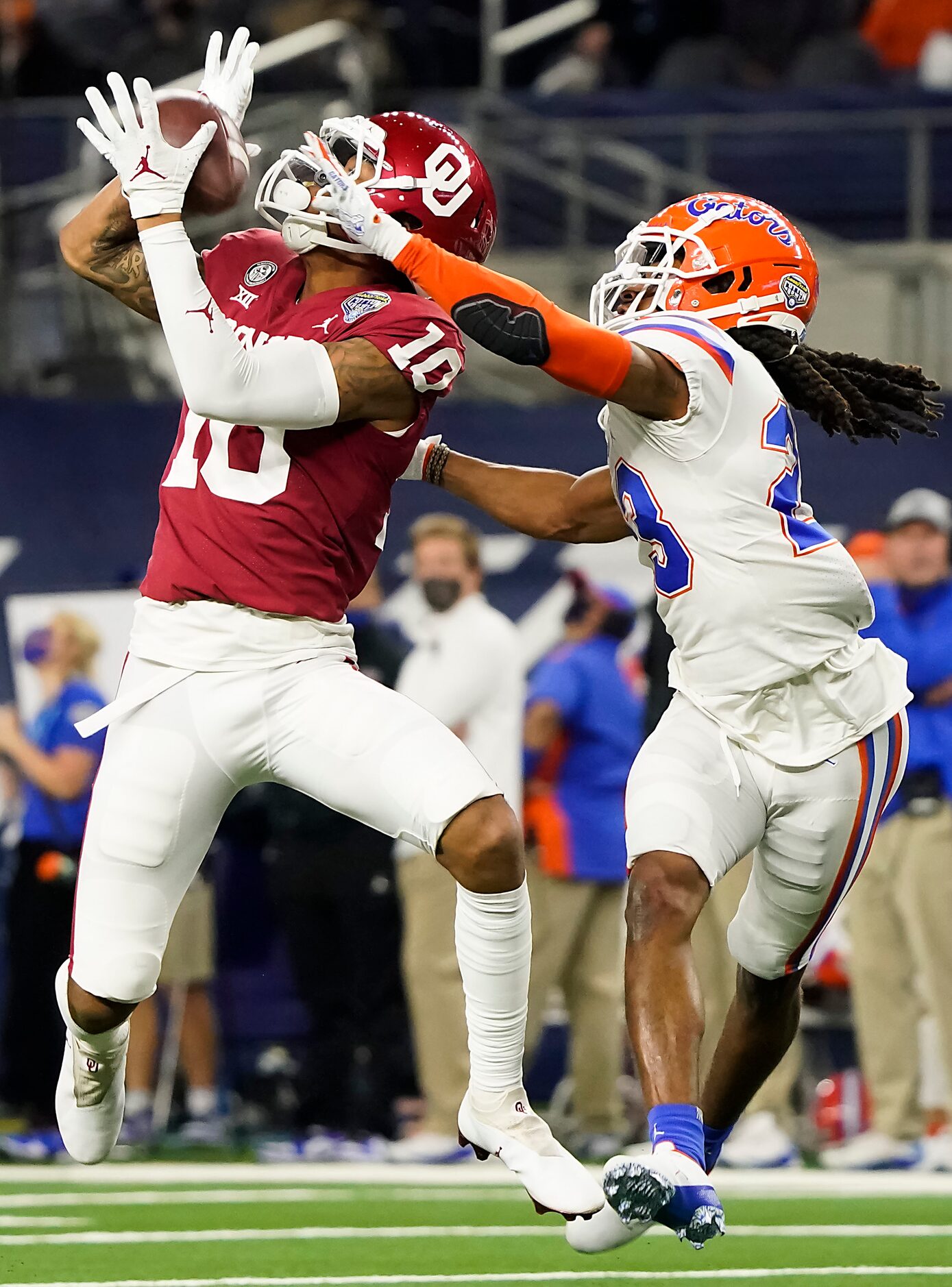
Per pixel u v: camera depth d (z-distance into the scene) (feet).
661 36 124.77
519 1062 39.91
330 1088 79.30
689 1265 47.47
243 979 86.48
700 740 39.14
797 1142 80.94
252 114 101.55
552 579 88.07
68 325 102.01
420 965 76.28
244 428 39.11
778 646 39.01
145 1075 79.82
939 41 125.08
